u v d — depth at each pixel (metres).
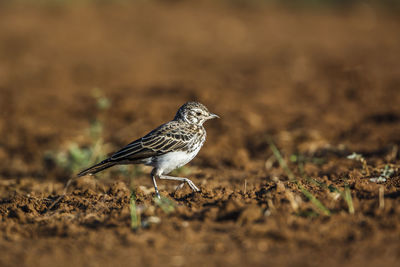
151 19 39.66
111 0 45.09
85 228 8.23
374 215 7.90
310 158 13.29
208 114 10.95
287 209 8.21
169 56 28.89
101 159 13.88
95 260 7.03
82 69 26.27
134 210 8.44
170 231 7.79
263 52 28.95
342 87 20.88
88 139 16.62
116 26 37.44
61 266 6.89
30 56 29.08
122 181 12.48
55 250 7.39
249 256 6.98
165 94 21.31
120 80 24.05
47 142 16.50
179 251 7.20
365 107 18.02
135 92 21.83
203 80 23.33
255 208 8.10
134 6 44.47
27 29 35.62
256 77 23.41
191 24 37.72
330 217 7.91
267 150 14.73
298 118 17.39
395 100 18.47
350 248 7.04
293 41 31.67
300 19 39.50
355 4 43.56
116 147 15.76
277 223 7.82
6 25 36.66
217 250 7.17
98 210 9.25
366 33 33.78
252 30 35.66
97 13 41.59
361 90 20.12
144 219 8.33
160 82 23.41
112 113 19.19
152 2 46.34
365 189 9.14
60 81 24.14
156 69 26.09
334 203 8.48
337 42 30.97
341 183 10.04
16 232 8.19
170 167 10.55
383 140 14.19
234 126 17.00
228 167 13.68
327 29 35.56
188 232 7.68
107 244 7.49
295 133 15.63
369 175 10.80
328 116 17.25
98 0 45.06
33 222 8.73
